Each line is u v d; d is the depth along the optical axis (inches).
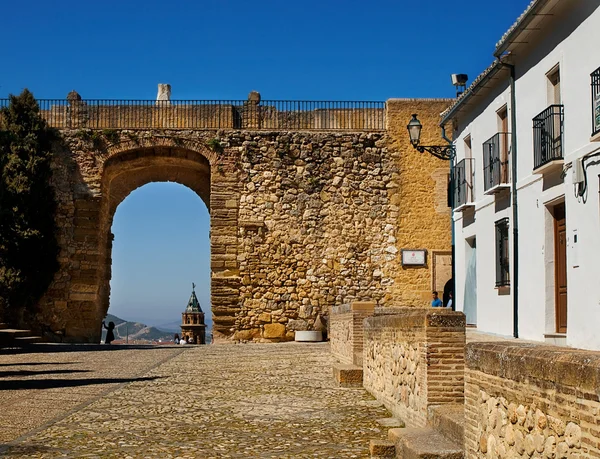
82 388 569.0
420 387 379.6
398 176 1213.1
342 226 1204.5
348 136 1215.6
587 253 605.0
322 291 1195.3
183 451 358.3
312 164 1210.0
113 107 1213.7
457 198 973.8
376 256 1202.6
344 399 507.2
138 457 346.3
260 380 613.6
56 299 1178.6
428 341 368.2
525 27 690.8
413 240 1206.3
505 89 799.1
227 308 1187.9
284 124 1223.5
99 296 1221.7
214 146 1200.2
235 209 1197.1
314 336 1168.8
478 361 272.7
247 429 410.3
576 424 200.1
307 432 401.4
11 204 1130.0
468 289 952.9
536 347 244.2
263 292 1194.0
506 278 804.0
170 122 1212.5
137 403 497.4
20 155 1152.2
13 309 1149.1
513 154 766.5
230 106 1214.9
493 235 834.2
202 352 918.4
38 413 458.3
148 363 765.9
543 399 218.4
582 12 614.5
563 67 652.7
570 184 635.5
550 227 693.3
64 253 1186.0
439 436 333.4
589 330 599.2
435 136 1213.7
